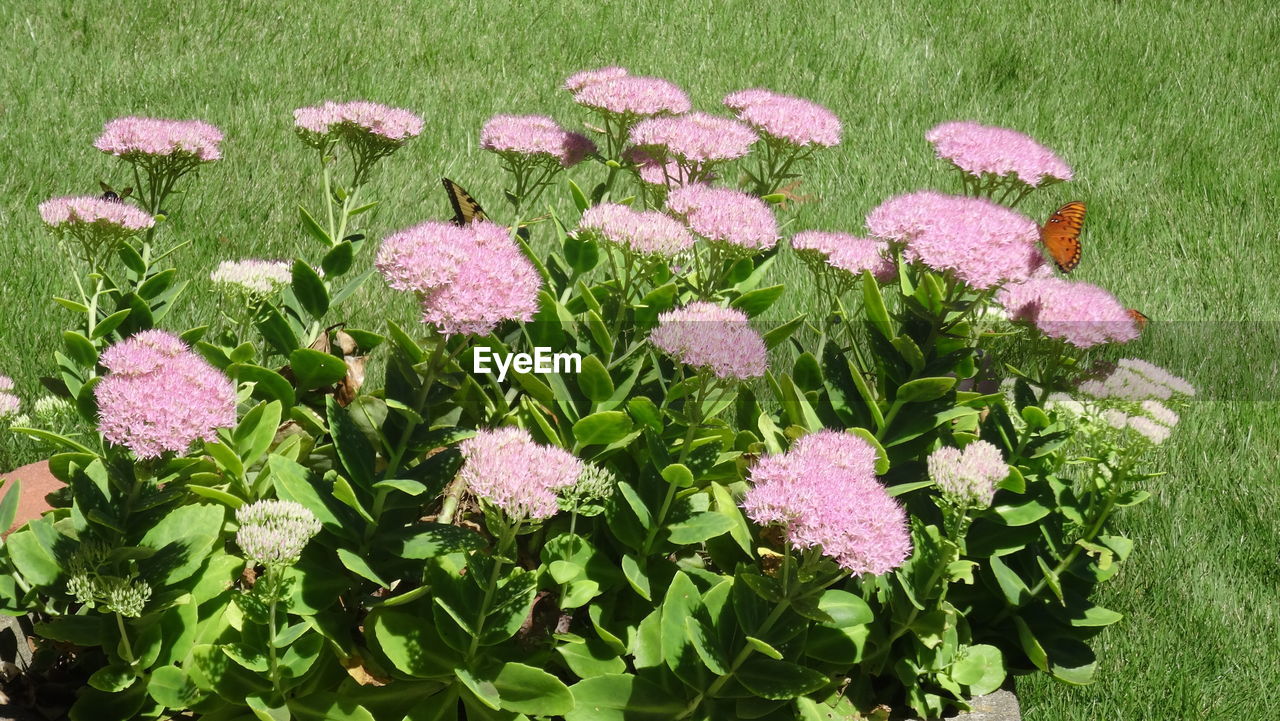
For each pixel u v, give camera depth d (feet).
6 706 8.59
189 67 24.48
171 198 18.25
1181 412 15.30
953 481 8.38
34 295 14.99
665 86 12.16
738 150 11.10
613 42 28.50
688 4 31.14
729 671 8.22
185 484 8.46
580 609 9.16
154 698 7.88
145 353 7.66
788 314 16.38
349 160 20.33
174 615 8.16
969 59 29.01
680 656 8.33
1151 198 22.84
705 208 9.78
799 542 7.54
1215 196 23.29
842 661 8.82
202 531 8.27
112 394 7.32
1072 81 28.37
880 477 9.59
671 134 11.01
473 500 10.09
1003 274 8.66
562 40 28.45
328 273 10.60
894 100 26.37
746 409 10.07
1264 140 26.21
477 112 23.91
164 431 7.19
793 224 19.66
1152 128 26.23
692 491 8.97
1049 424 9.92
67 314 14.85
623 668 8.62
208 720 8.01
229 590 8.53
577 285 10.53
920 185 21.84
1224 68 29.94
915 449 9.52
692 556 9.78
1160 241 21.29
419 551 8.03
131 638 8.09
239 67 24.68
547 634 8.82
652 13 30.55
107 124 10.75
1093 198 22.30
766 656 8.37
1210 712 11.27
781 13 31.17
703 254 11.68
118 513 8.04
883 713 8.96
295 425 9.84
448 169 20.66
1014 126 25.58
